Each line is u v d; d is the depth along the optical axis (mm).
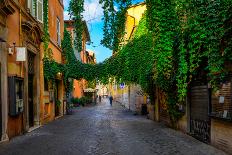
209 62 9406
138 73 20344
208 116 10422
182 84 12070
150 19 14703
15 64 12516
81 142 10836
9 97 11719
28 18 14875
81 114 27109
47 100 19109
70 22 15688
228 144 8711
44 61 18703
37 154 8789
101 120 20391
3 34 11055
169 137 11914
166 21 13930
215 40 9008
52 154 8750
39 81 16891
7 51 11602
